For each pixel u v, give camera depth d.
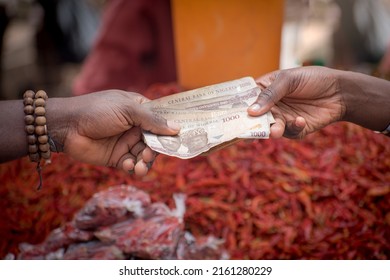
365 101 0.80
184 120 0.76
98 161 0.79
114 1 1.36
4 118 0.74
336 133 0.99
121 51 1.35
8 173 0.96
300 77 0.77
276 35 0.99
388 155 0.95
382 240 0.85
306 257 0.84
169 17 1.33
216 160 0.95
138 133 0.78
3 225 0.88
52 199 0.91
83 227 0.82
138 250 0.80
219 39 0.99
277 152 0.96
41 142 0.74
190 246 0.82
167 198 0.90
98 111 0.74
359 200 0.89
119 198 0.82
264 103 0.75
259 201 0.88
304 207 0.88
